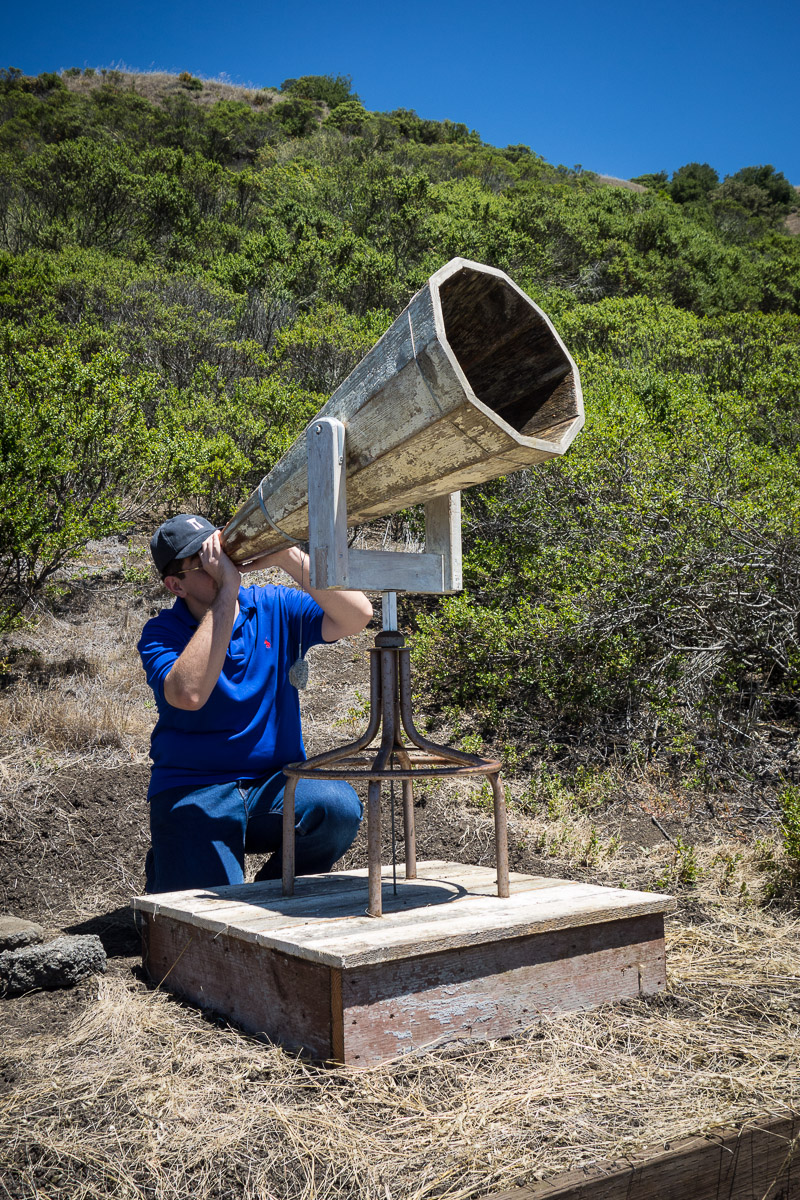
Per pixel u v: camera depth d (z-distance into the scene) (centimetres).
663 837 390
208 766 271
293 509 223
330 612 280
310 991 190
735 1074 190
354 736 500
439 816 412
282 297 1334
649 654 514
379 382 184
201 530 267
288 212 1995
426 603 707
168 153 2212
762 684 526
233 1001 214
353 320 1199
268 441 752
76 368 667
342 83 5934
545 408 196
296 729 286
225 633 246
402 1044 189
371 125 4669
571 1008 215
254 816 279
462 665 551
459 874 269
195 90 5266
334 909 222
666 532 523
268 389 838
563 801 420
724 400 778
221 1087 182
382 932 195
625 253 2156
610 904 222
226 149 3478
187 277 1305
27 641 602
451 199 2394
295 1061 189
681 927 286
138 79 5309
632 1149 162
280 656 282
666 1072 189
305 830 277
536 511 608
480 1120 168
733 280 2381
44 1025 215
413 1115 170
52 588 628
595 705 503
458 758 228
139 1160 159
